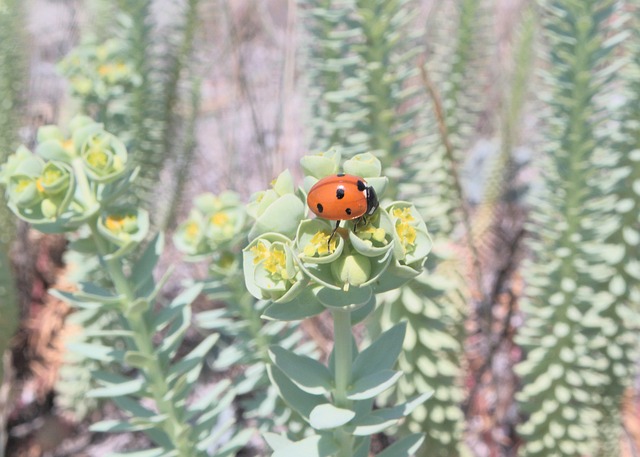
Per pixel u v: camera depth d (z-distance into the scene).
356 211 0.09
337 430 0.11
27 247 0.26
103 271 0.22
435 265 0.19
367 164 0.10
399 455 0.12
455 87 0.24
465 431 0.21
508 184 0.27
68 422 0.23
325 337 0.23
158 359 0.14
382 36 0.17
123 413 0.24
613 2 0.16
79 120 0.13
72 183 0.12
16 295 0.22
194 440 0.14
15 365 0.24
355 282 0.10
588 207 0.18
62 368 0.23
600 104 0.17
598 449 0.20
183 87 0.27
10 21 0.26
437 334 0.19
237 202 0.15
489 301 0.24
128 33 0.24
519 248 0.25
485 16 0.23
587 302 0.19
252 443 0.22
